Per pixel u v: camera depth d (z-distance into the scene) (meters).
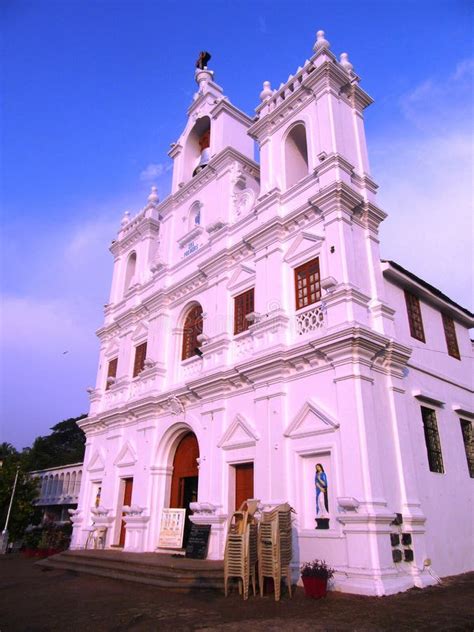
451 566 11.48
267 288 14.07
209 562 11.91
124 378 20.47
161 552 15.05
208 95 22.03
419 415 12.70
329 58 15.18
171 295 19.33
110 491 18.73
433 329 15.31
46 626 7.44
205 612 8.16
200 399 15.55
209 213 19.11
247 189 17.23
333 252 12.42
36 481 27.73
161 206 22.05
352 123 15.27
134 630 7.06
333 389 11.28
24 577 13.84
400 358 12.06
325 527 10.53
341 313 11.64
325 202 13.01
